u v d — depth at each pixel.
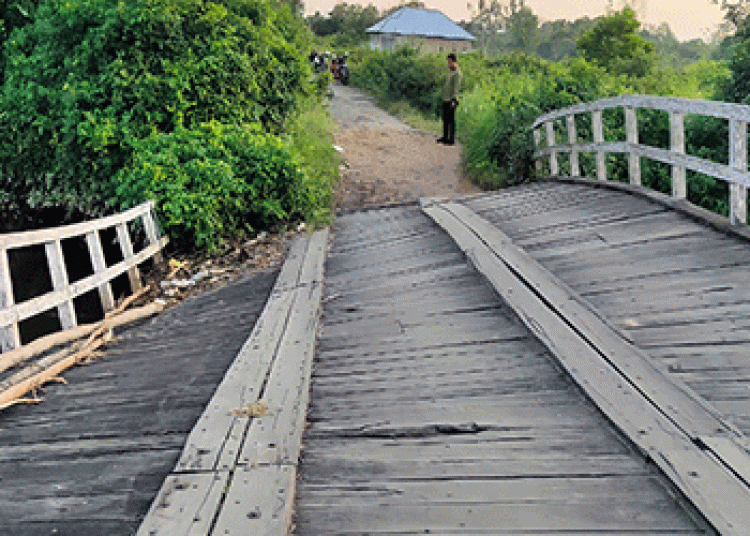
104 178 10.04
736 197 5.79
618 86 13.01
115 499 3.21
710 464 2.87
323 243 8.27
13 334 5.18
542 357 4.22
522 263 5.86
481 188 11.29
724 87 11.08
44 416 4.49
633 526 2.62
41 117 10.16
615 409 3.38
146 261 8.66
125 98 10.02
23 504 3.27
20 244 5.30
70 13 10.20
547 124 10.33
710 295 4.68
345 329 5.23
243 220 9.23
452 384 4.01
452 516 2.77
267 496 2.99
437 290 5.77
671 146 6.92
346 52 35.28
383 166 12.88
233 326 5.89
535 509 2.76
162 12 10.21
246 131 10.07
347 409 3.87
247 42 11.82
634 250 5.88
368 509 2.88
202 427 3.74
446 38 53.69
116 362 5.57
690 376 3.69
